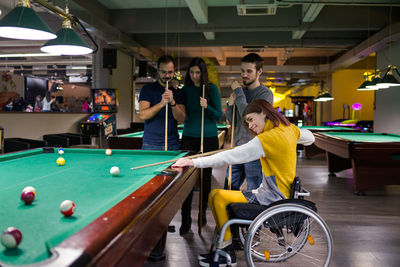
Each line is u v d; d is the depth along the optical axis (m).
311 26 8.10
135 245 0.98
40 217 1.13
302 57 15.10
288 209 1.75
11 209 1.22
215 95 3.23
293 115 22.95
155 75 14.68
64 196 1.41
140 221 1.07
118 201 1.22
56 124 7.56
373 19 8.14
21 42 10.80
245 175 2.89
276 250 2.43
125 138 4.39
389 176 4.56
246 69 2.81
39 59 15.27
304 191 2.04
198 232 3.00
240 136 2.85
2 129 5.18
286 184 1.93
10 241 0.82
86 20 6.60
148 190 1.37
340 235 2.98
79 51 2.64
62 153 2.72
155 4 8.04
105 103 8.41
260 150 1.88
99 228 0.91
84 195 1.43
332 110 15.88
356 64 14.88
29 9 2.12
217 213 2.04
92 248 0.78
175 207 1.56
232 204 1.98
